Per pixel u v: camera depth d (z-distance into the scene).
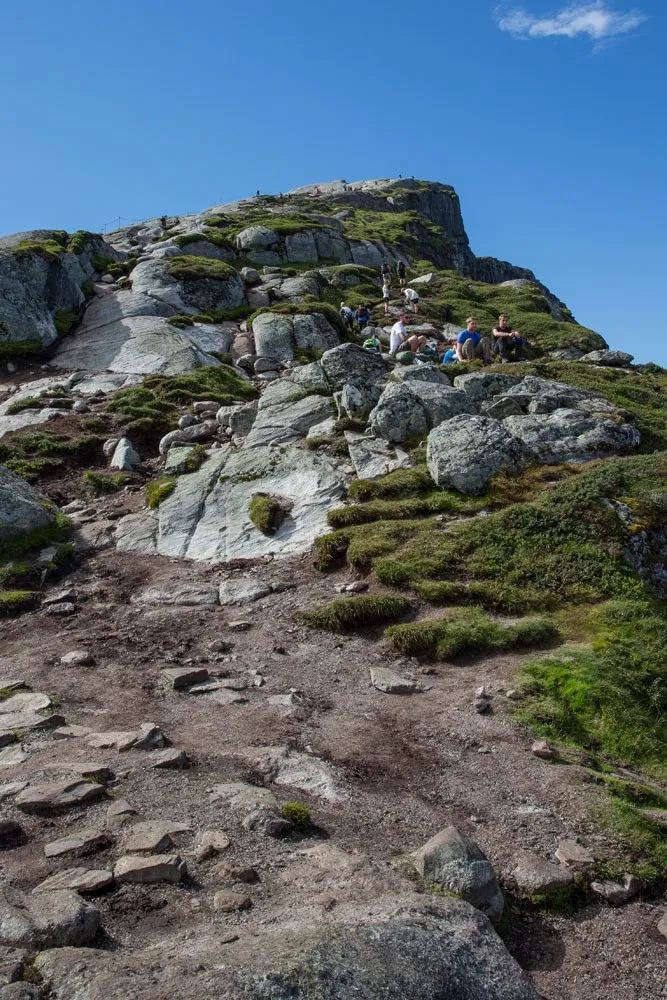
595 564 11.45
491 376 18.64
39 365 24.83
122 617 11.64
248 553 13.59
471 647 10.00
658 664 9.49
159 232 54.12
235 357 26.69
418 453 15.82
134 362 24.33
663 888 5.96
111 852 5.68
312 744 7.90
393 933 4.50
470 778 7.25
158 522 14.95
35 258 27.28
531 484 14.20
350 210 76.31
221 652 10.35
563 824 6.52
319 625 10.91
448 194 106.44
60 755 7.37
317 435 17.12
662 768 8.15
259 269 43.84
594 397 18.36
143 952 4.51
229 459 16.78
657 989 4.93
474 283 48.97
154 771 7.03
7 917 4.73
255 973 4.06
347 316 32.75
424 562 11.87
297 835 6.14
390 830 6.40
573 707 8.69
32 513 14.38
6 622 11.71
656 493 12.92
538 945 5.32
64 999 4.01
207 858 5.65
